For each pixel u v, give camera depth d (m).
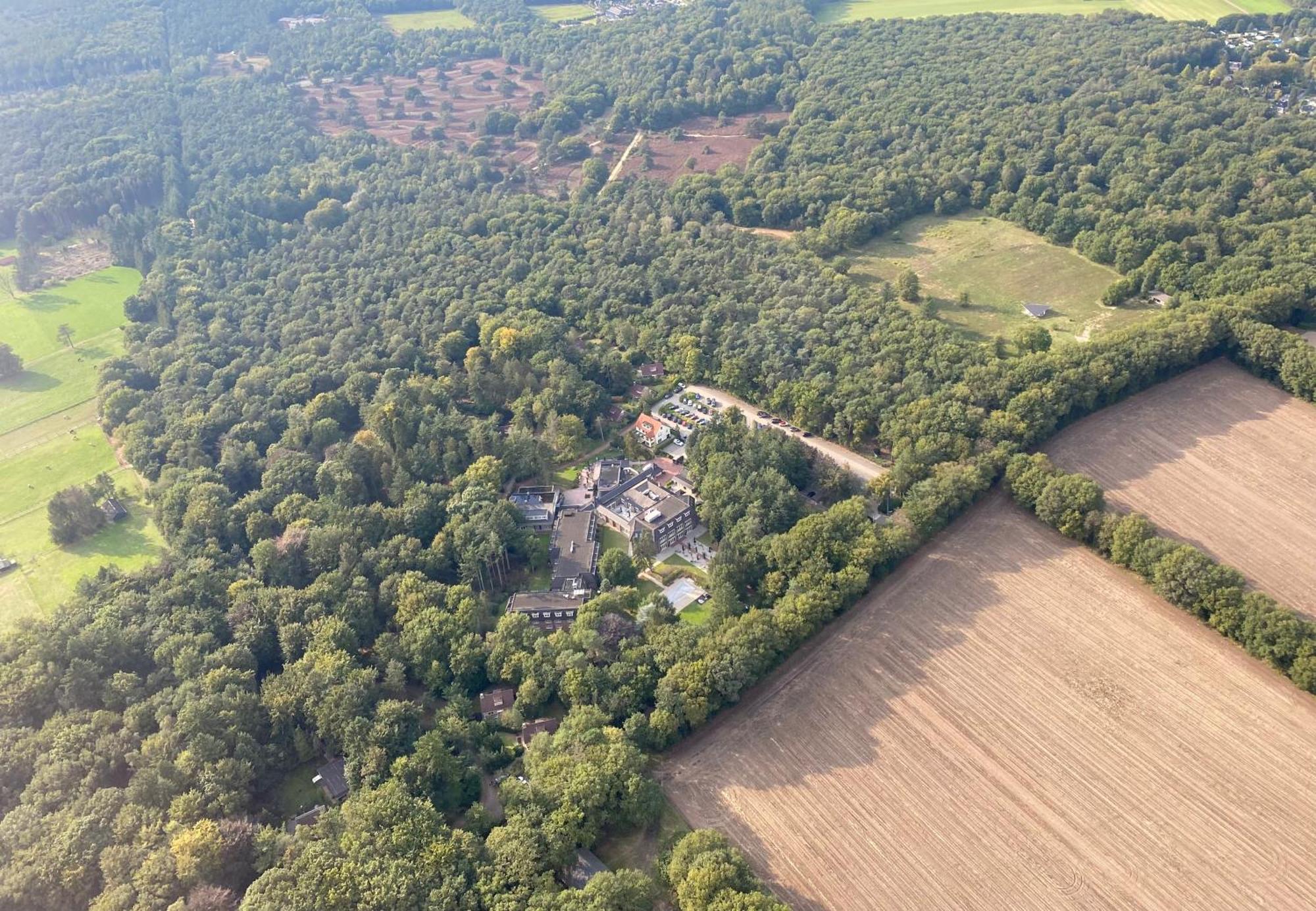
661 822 169.38
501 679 199.88
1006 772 174.00
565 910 143.25
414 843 155.25
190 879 150.88
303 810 179.00
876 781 174.00
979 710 186.25
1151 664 192.38
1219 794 167.62
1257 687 185.38
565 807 160.88
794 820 168.25
